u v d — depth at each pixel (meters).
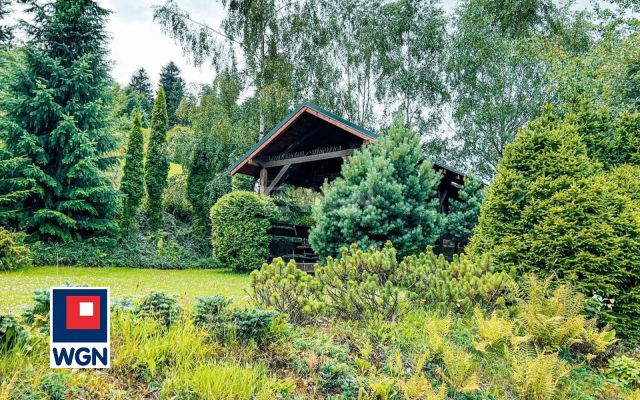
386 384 2.97
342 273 4.76
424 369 3.49
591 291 4.78
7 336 2.50
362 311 4.25
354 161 9.34
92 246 11.25
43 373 2.44
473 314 4.50
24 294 5.50
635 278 4.79
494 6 18.03
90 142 11.28
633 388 3.79
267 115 15.55
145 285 7.23
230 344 3.26
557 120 6.15
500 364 3.79
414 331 4.04
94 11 12.61
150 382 2.65
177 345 2.95
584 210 5.00
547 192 5.29
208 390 2.58
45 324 2.87
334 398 2.89
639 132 7.77
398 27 18.39
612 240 4.80
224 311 3.44
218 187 14.41
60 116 11.38
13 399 2.13
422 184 9.11
